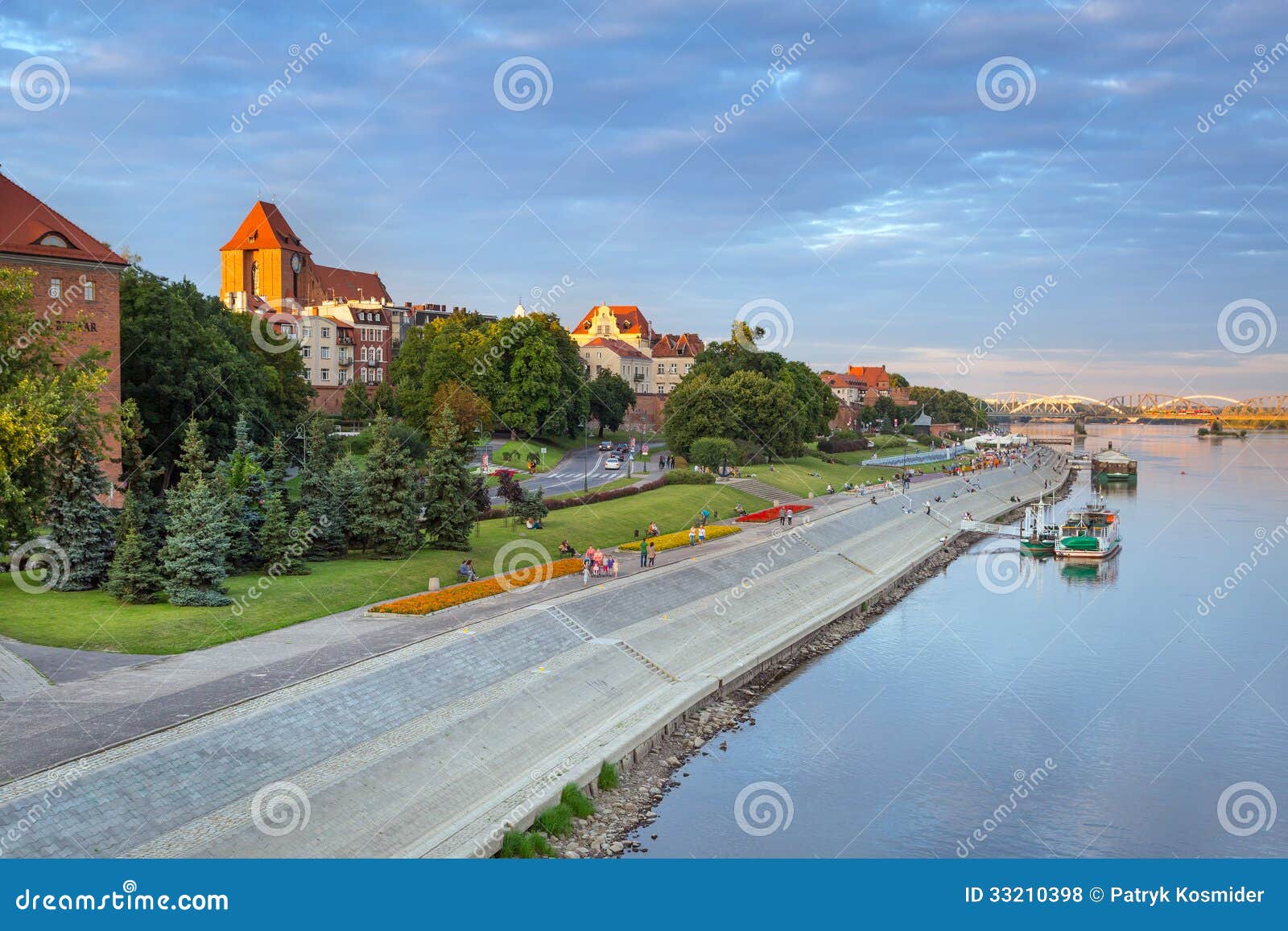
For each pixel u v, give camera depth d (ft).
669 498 402.52
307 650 173.37
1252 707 222.28
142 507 205.67
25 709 138.72
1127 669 248.93
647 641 222.69
